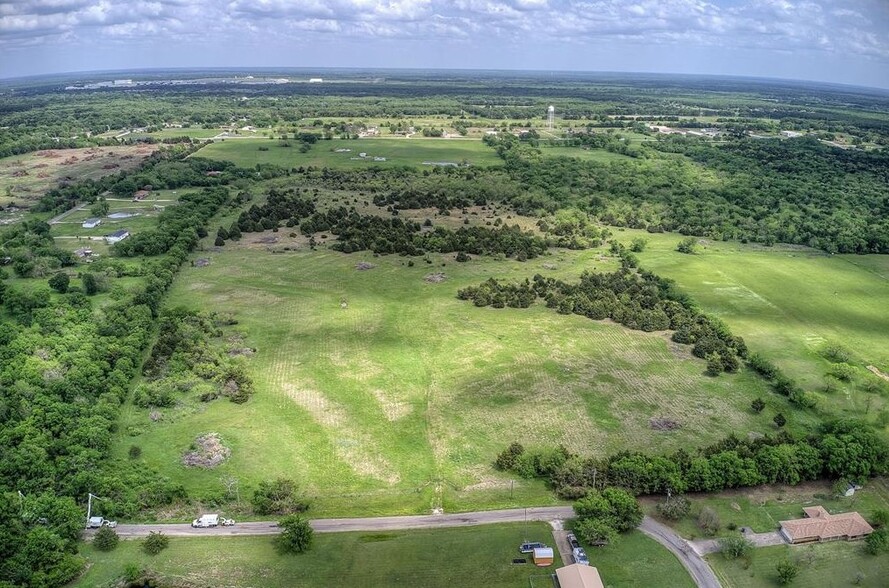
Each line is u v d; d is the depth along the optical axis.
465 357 147.12
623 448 113.94
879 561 88.31
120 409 121.56
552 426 120.31
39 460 99.69
